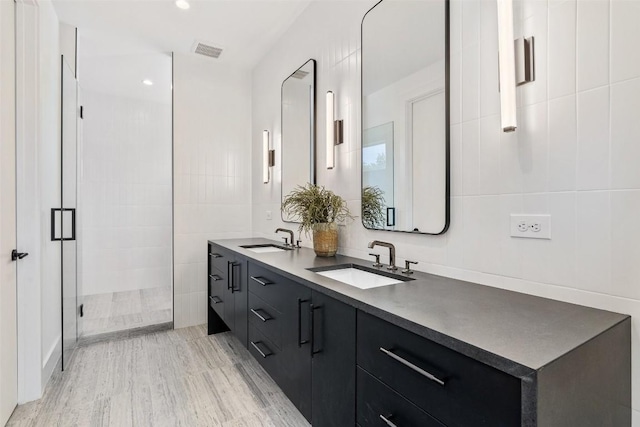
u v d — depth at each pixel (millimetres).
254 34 2910
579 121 1054
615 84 978
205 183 3389
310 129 2520
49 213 2201
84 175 4301
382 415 1023
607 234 1000
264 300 1912
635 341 941
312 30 2484
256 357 2023
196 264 3340
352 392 1172
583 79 1044
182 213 3277
